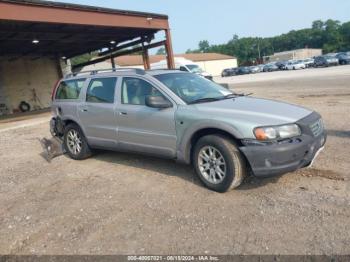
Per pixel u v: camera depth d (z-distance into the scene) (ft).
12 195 16.87
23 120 54.85
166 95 16.51
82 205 14.80
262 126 13.35
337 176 15.12
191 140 15.55
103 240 11.75
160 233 11.83
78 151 22.09
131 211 13.74
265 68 180.96
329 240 10.43
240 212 12.74
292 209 12.53
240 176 14.15
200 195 14.61
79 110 21.12
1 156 25.96
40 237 12.36
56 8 40.75
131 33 61.21
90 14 44.75
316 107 34.04
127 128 18.20
